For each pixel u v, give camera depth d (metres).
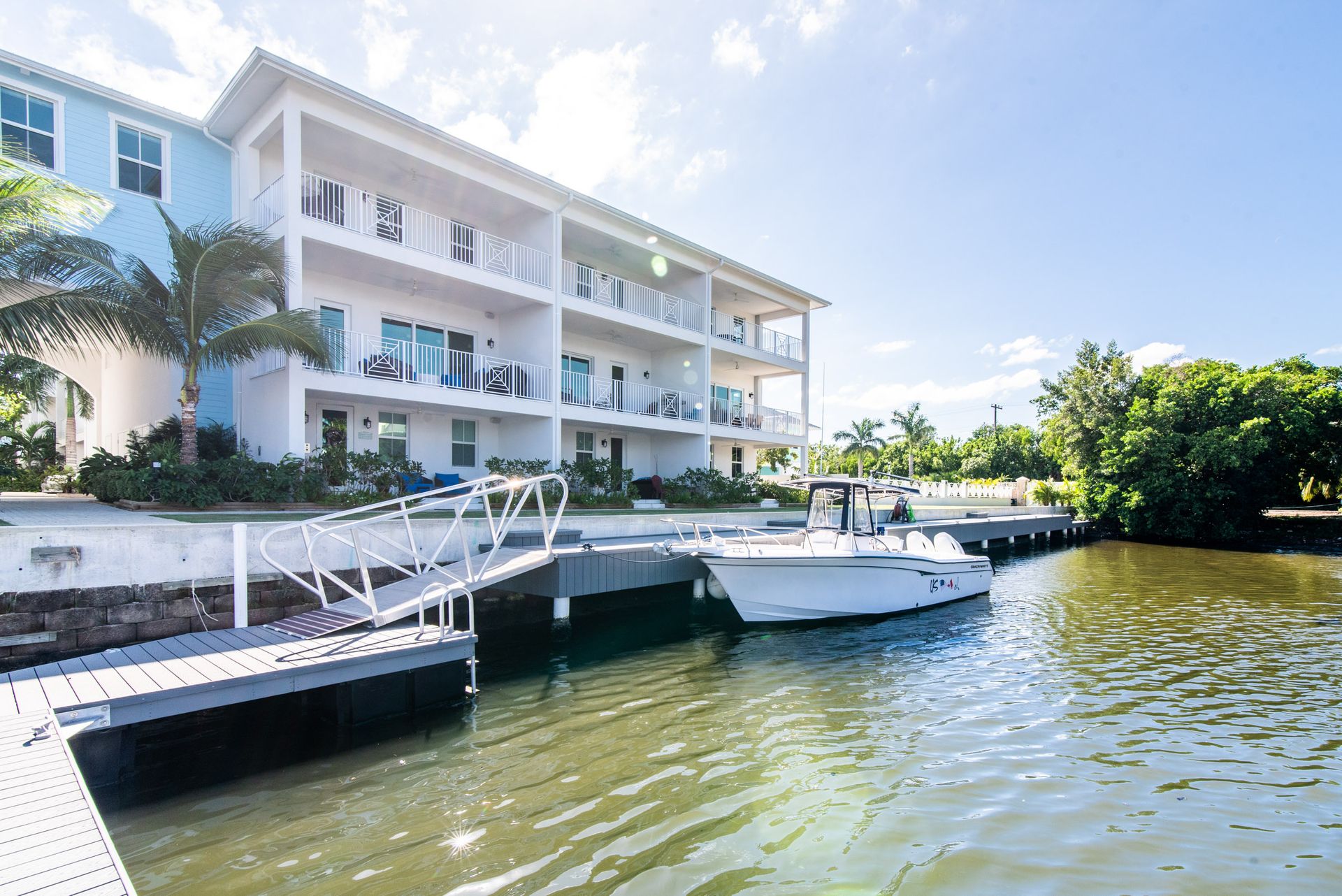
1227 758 5.64
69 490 15.52
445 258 14.78
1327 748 5.88
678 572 11.35
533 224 17.56
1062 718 6.61
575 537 11.31
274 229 12.66
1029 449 56.41
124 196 12.92
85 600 7.00
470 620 7.17
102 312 9.95
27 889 2.74
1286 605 13.17
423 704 6.57
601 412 18.20
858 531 12.45
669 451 22.66
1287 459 27.95
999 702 7.08
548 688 7.41
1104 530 31.62
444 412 16.48
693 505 20.42
